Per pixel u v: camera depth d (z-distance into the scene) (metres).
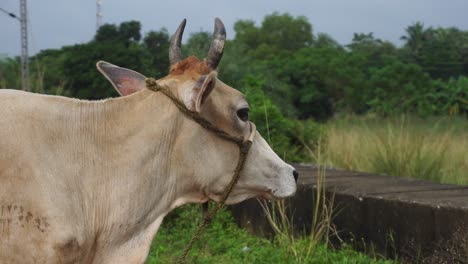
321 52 30.23
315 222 5.54
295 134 10.20
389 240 5.31
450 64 35.75
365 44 42.78
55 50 23.33
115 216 3.17
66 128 3.12
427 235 5.00
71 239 2.95
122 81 3.60
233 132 3.38
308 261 5.27
